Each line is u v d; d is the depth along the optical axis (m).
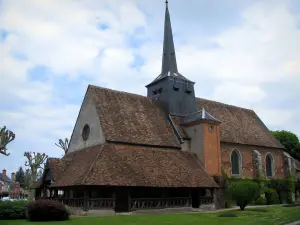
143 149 30.42
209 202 31.08
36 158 49.66
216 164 33.25
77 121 35.28
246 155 39.06
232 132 39.19
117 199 27.02
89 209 24.47
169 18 40.56
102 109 31.78
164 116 35.56
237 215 24.23
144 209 26.94
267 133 44.28
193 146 33.94
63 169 29.58
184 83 37.69
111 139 29.17
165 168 29.09
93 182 23.94
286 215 23.84
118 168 26.39
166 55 39.03
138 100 35.75
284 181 41.12
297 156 55.22
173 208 28.52
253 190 29.03
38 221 19.98
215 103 43.00
